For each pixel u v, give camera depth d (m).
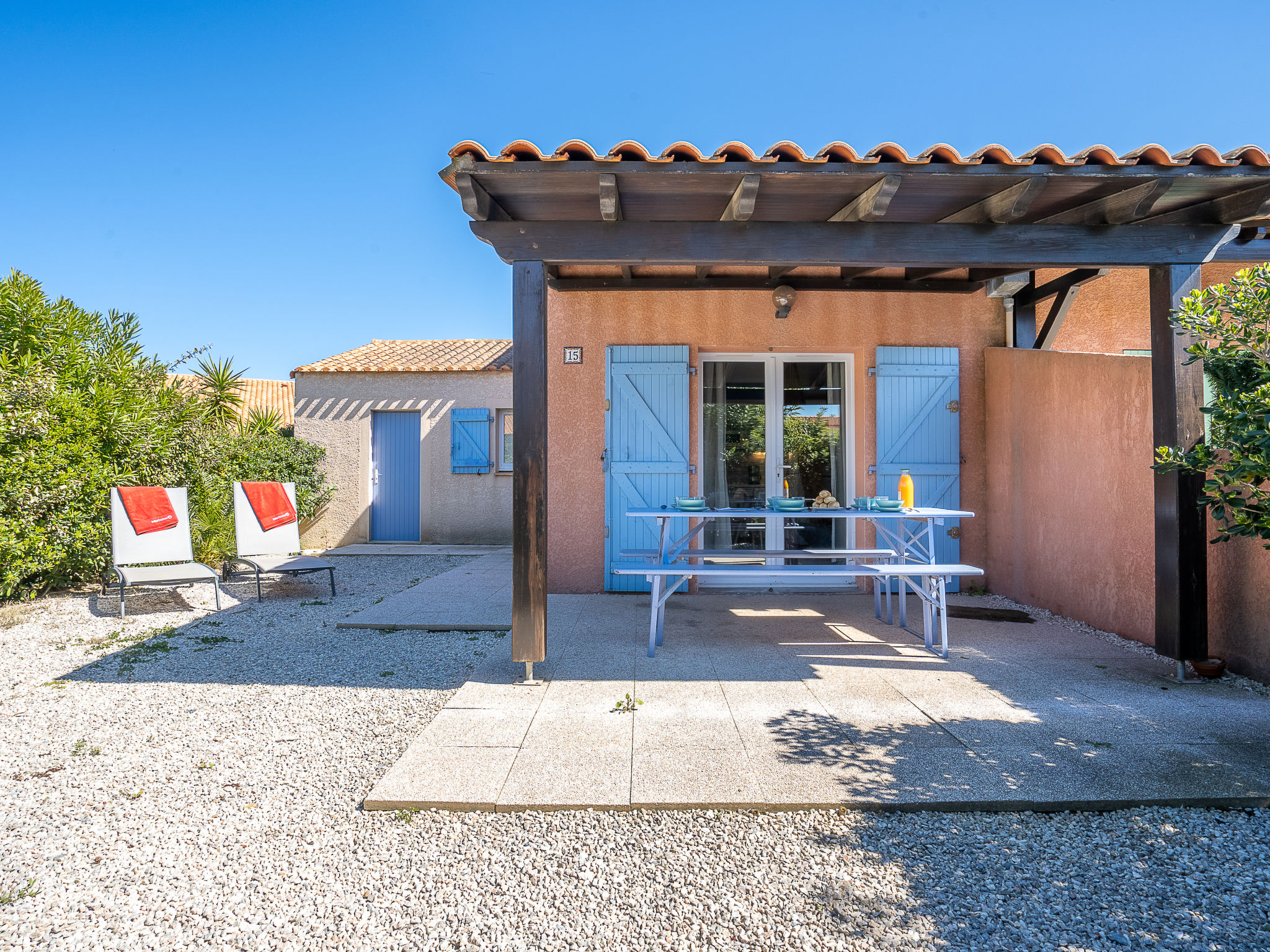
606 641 4.76
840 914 1.92
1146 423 4.57
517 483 3.81
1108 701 3.54
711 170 3.33
